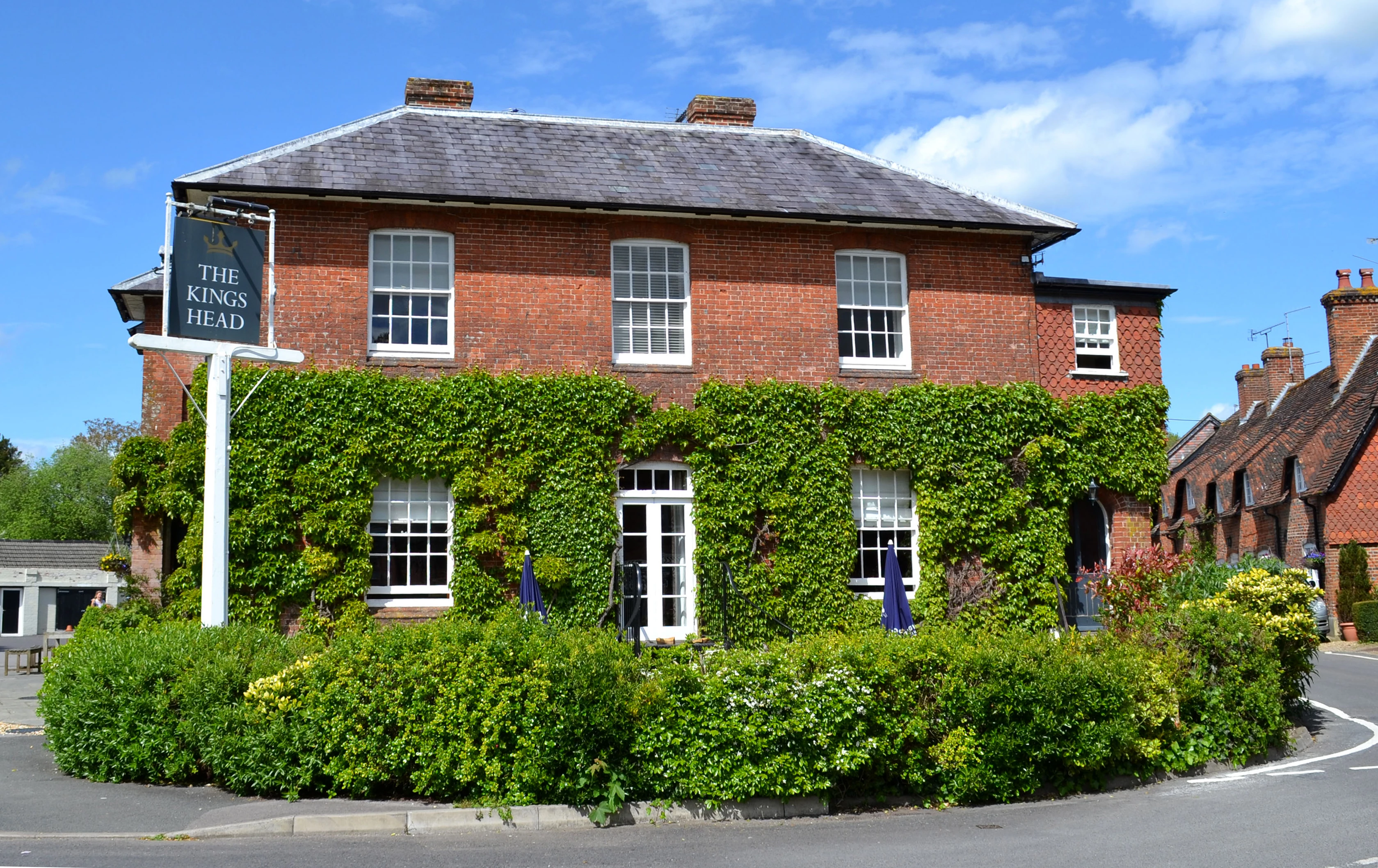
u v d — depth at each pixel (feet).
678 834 30.81
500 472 56.85
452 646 33.86
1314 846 27.81
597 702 32.81
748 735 33.24
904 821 33.01
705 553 58.70
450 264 59.47
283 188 55.77
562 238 60.39
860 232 64.39
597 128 70.03
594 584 57.06
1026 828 31.55
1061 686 36.78
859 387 63.10
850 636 37.60
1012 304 66.13
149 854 27.04
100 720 36.06
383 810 31.50
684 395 60.59
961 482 62.85
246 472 54.24
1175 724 40.16
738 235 62.64
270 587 53.88
